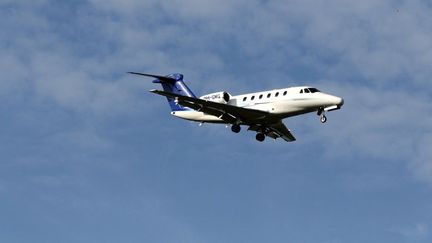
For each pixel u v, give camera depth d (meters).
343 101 122.88
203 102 125.50
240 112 127.69
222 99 130.75
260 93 129.25
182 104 127.06
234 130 131.38
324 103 122.81
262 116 127.56
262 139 135.00
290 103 125.06
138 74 121.00
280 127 132.75
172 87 141.50
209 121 135.38
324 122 124.25
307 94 124.25
